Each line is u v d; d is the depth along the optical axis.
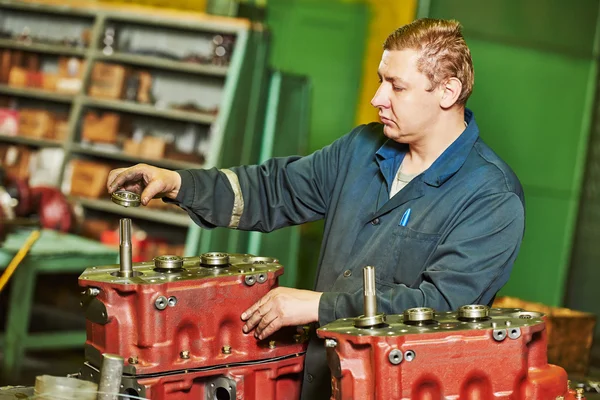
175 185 2.62
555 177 8.56
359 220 2.63
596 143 8.66
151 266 2.39
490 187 2.43
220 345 2.32
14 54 8.48
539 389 2.08
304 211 2.80
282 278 7.63
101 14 8.18
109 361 2.00
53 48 8.27
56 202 6.82
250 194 2.76
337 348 1.99
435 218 2.47
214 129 7.25
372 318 2.02
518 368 2.03
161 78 8.29
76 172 7.84
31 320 6.79
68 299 7.25
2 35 8.68
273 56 7.93
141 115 8.27
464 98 2.50
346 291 2.53
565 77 8.55
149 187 2.55
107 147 7.95
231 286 2.32
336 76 7.96
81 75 8.18
